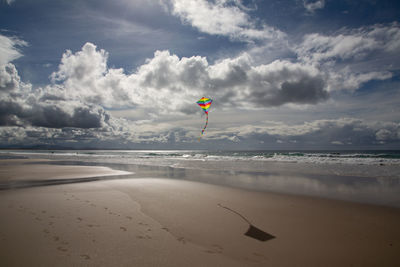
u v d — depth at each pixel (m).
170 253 3.62
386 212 5.94
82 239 4.07
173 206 6.42
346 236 4.40
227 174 13.95
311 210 6.12
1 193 7.93
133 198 7.33
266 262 3.39
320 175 13.14
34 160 29.44
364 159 24.55
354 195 7.95
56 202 6.65
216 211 5.98
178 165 21.41
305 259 3.50
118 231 4.49
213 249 3.79
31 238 4.07
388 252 3.74
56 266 3.15
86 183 10.22
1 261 3.25
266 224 5.04
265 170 16.09
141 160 30.19
